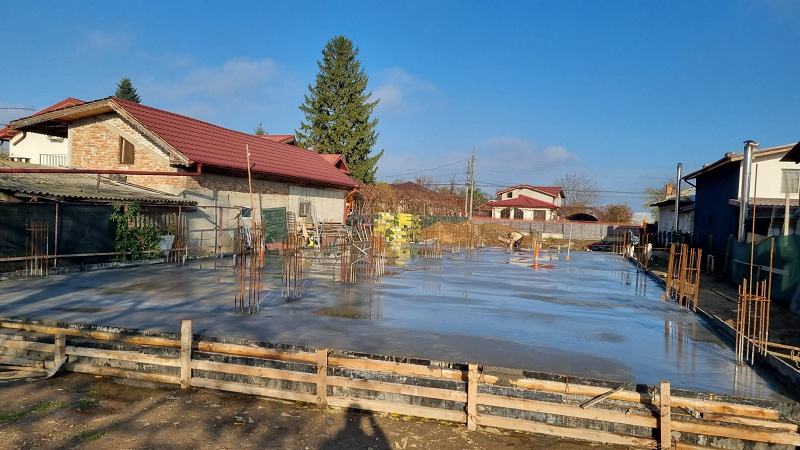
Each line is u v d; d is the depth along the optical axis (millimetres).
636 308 11281
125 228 15828
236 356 6570
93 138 19219
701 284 16328
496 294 12523
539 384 5734
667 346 7898
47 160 29828
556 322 9352
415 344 7395
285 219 23594
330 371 6223
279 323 8461
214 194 19859
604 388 5590
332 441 5188
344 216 30672
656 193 69438
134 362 6684
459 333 8156
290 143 32500
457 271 17641
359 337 7695
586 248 37719
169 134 19047
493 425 5504
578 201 84188
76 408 5781
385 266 18188
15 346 7176
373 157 43500
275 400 6105
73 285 11742
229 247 20562
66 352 6879
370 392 5941
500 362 6664
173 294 10883
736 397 5477
